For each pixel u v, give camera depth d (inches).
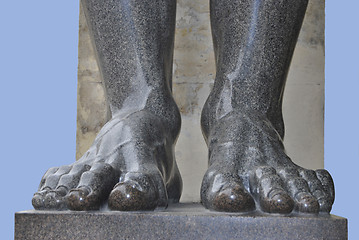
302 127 98.1
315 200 64.7
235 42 78.7
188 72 99.0
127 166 69.9
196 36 99.6
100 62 80.1
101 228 62.9
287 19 77.9
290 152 97.5
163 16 80.1
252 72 77.7
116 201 63.7
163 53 80.5
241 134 72.8
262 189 65.2
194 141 97.7
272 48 77.7
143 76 78.7
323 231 62.2
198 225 62.4
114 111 78.9
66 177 68.5
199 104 98.4
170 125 78.7
